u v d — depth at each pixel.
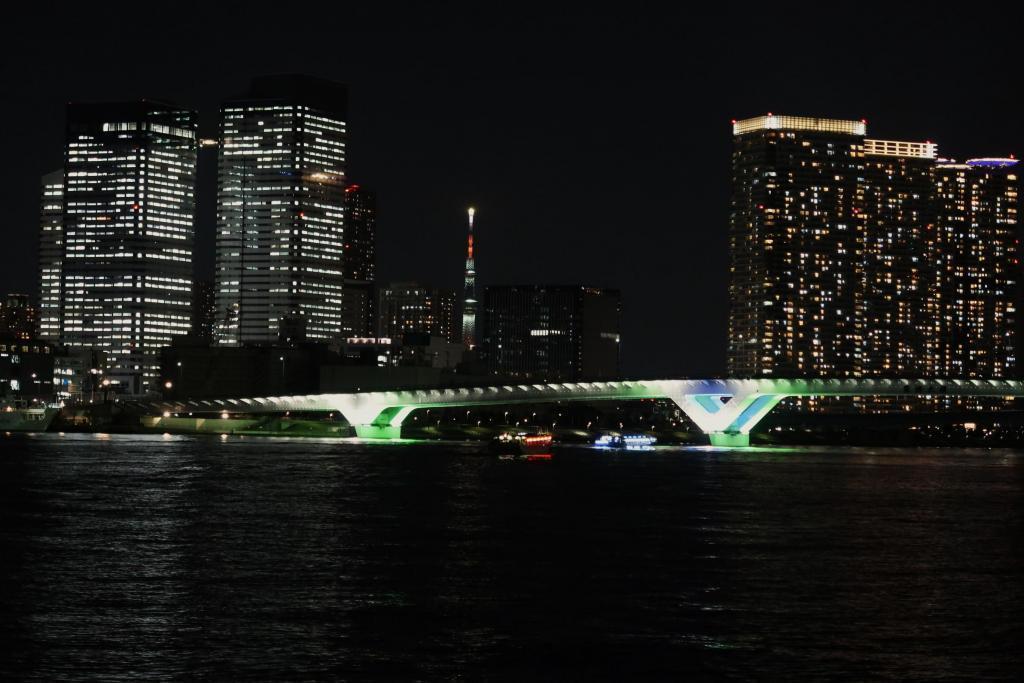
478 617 82.50
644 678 68.56
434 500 159.25
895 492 185.25
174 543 113.69
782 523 136.88
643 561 106.44
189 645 74.12
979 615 84.06
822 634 78.38
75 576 95.56
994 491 190.00
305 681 67.38
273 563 102.62
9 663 70.00
